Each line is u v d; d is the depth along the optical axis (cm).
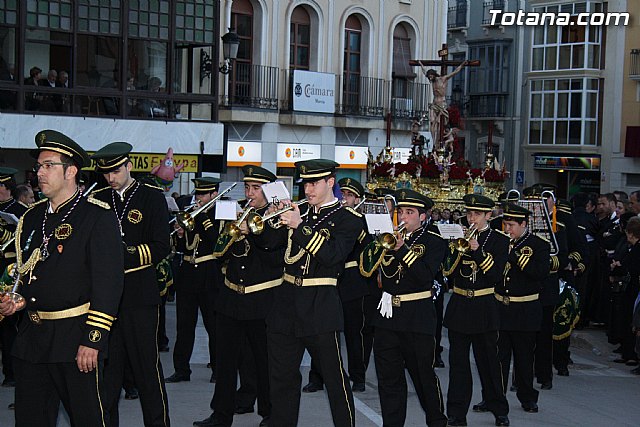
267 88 3512
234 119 3372
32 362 809
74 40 2619
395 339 1084
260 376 1116
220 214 1088
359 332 1373
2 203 1371
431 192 2231
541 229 1448
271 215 934
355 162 3881
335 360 966
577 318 1554
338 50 3794
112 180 1020
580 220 1997
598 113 5116
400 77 4088
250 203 1133
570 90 5178
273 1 3519
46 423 831
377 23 3931
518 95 5406
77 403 813
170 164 1691
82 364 794
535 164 5334
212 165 2997
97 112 2694
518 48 5400
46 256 809
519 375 1277
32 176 2342
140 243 1010
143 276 1015
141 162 2762
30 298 808
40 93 2578
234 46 2989
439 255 1097
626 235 1723
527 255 1246
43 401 826
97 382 820
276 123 3569
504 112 5453
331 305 966
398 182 2255
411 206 1102
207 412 1198
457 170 2241
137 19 2745
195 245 1375
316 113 3659
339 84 3800
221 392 1108
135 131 2741
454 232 1140
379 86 3950
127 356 1027
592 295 1991
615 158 5028
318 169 977
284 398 979
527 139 5353
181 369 1389
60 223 815
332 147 3788
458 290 1204
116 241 820
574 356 1789
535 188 1518
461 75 5625
